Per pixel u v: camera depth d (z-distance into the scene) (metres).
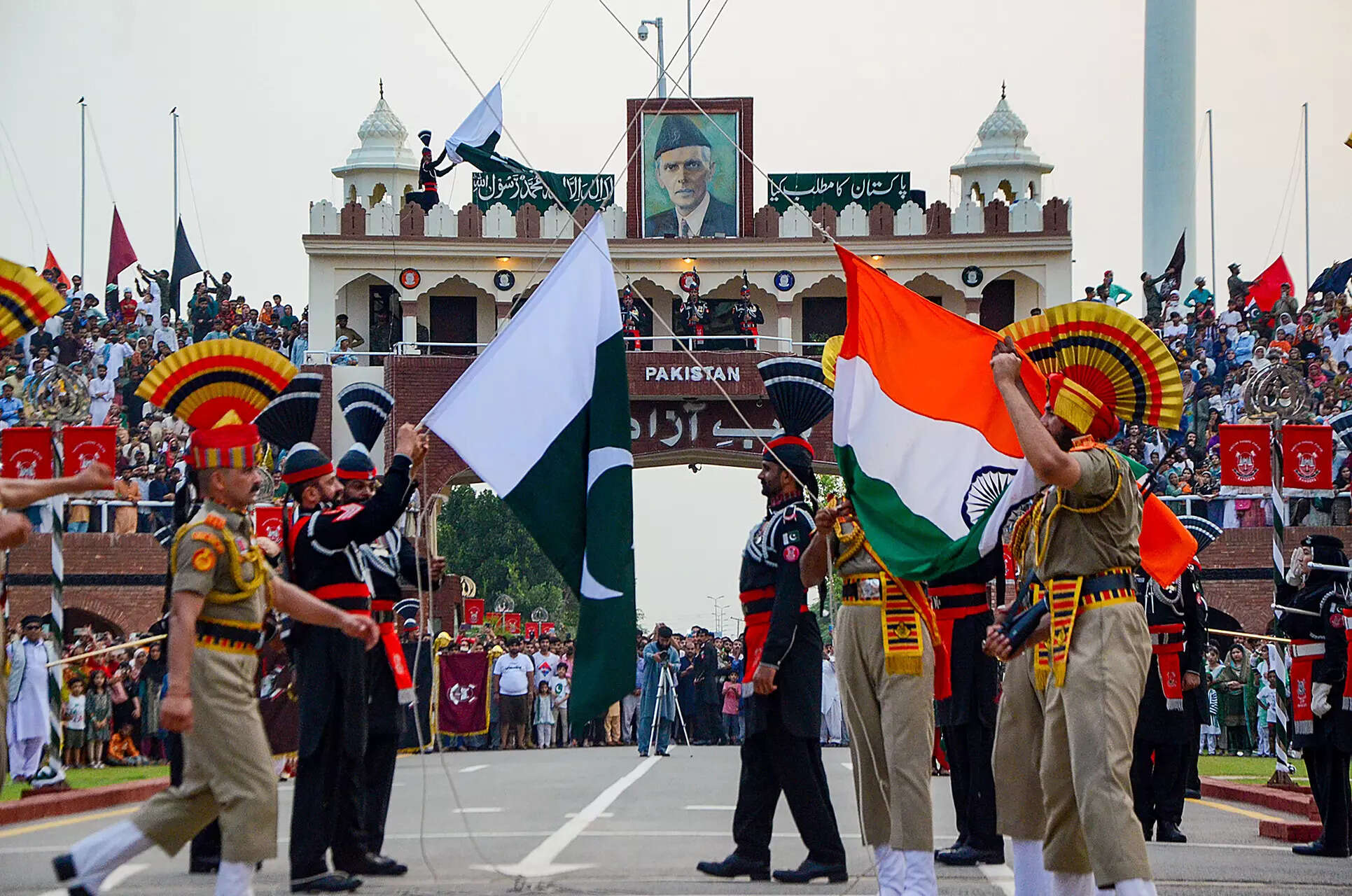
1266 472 16.28
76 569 32.59
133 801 14.66
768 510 8.80
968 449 7.57
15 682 19.98
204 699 6.36
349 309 42.62
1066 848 6.63
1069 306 7.23
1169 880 8.34
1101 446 6.60
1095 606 6.43
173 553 6.43
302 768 8.04
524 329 8.20
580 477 8.09
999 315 42.91
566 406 8.13
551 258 41.81
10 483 6.47
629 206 42.38
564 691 29.03
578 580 7.98
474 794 14.23
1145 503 8.05
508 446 8.09
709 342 41.00
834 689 28.75
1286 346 33.50
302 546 8.27
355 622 7.02
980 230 41.59
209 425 8.09
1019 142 45.88
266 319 41.47
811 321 42.78
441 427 8.10
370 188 46.34
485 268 41.81
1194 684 11.25
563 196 42.50
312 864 7.95
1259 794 14.37
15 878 8.10
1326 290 37.47
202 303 41.06
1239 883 8.25
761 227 42.00
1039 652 6.70
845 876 8.48
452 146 42.81
